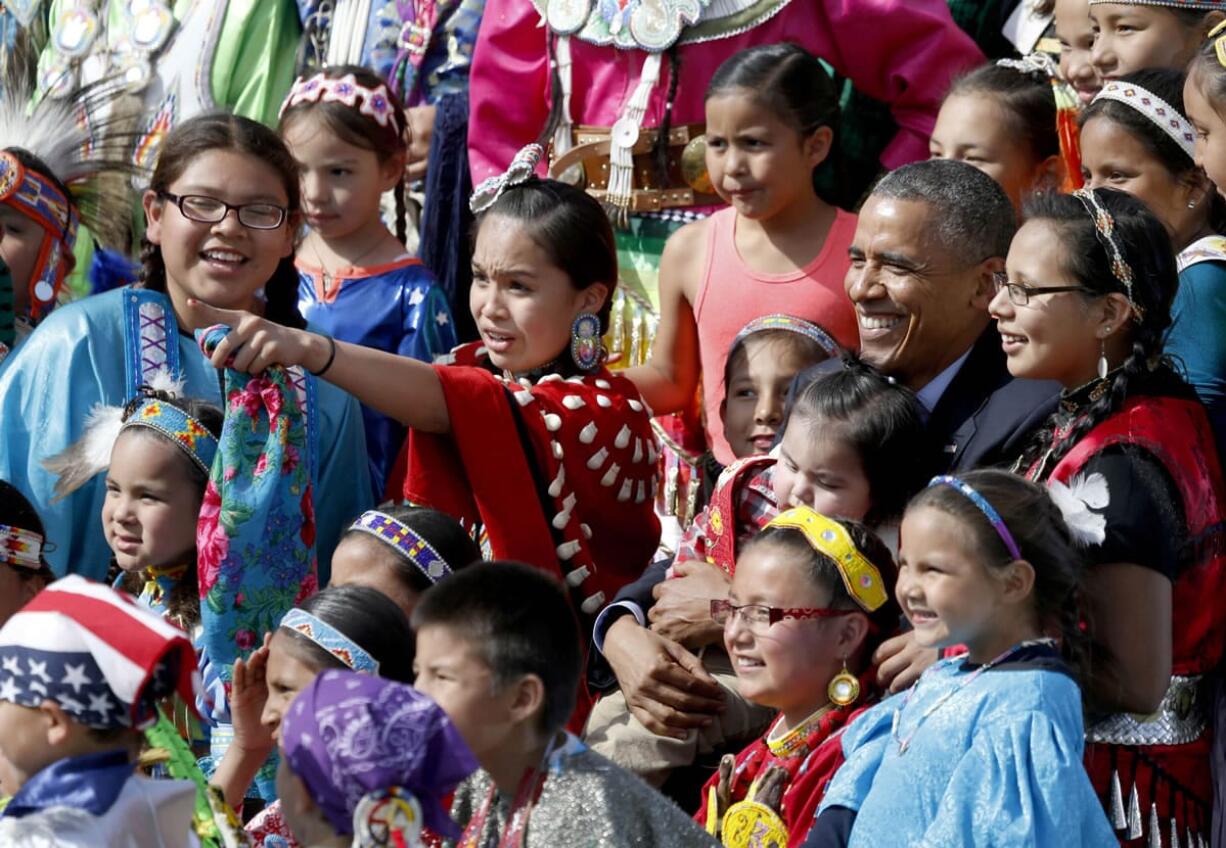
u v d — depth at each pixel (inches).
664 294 730.8
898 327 563.2
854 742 465.7
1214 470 502.9
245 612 558.6
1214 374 554.9
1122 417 488.1
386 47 901.8
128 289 645.9
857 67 783.7
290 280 651.5
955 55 773.9
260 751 494.9
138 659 375.6
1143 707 471.5
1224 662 510.0
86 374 633.6
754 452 639.1
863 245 566.6
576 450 597.6
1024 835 410.0
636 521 620.1
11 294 698.8
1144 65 684.1
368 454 711.1
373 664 473.7
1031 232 502.3
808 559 496.1
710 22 768.9
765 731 557.0
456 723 394.9
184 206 619.8
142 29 941.8
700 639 561.0
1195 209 606.9
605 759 401.1
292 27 944.9
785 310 693.9
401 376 578.6
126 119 876.0
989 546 440.5
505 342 609.6
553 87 796.0
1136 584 469.4
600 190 782.5
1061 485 467.8
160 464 577.3
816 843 448.5
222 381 642.2
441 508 596.7
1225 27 557.6
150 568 584.7
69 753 381.4
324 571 660.1
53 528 622.5
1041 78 702.5
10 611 557.9
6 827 370.3
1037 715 422.6
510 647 394.9
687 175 764.6
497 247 606.2
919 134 777.6
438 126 842.8
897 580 483.8
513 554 585.0
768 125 684.1
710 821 506.0
